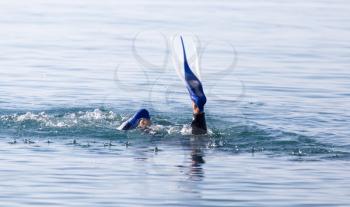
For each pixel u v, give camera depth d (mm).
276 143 51781
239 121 58625
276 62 90688
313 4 163625
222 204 38719
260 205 38656
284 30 119812
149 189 41094
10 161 46281
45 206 37875
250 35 113188
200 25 121625
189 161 47125
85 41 104688
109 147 50094
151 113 61781
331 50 100562
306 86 75812
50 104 64625
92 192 40375
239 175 44219
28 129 54062
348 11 149750
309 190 41469
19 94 68812
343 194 40781
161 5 152375
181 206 38344
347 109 64625
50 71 82250
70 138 52156
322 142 52250
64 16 130750
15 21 122812
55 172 44062
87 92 71188
